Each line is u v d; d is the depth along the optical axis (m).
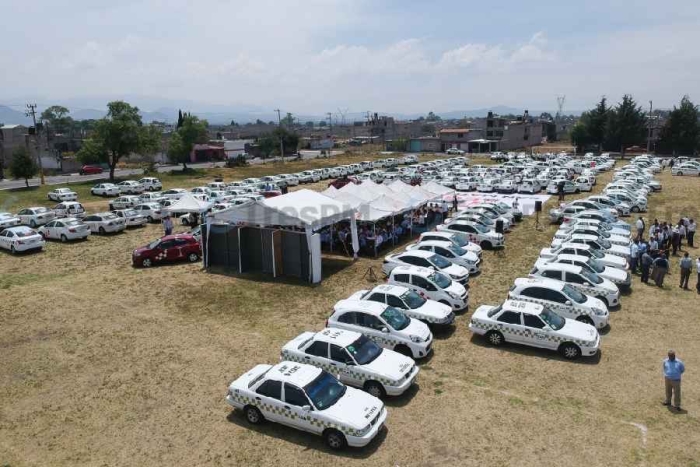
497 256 28.39
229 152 112.44
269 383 12.59
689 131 93.12
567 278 20.47
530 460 11.29
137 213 39.25
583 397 13.81
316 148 145.88
